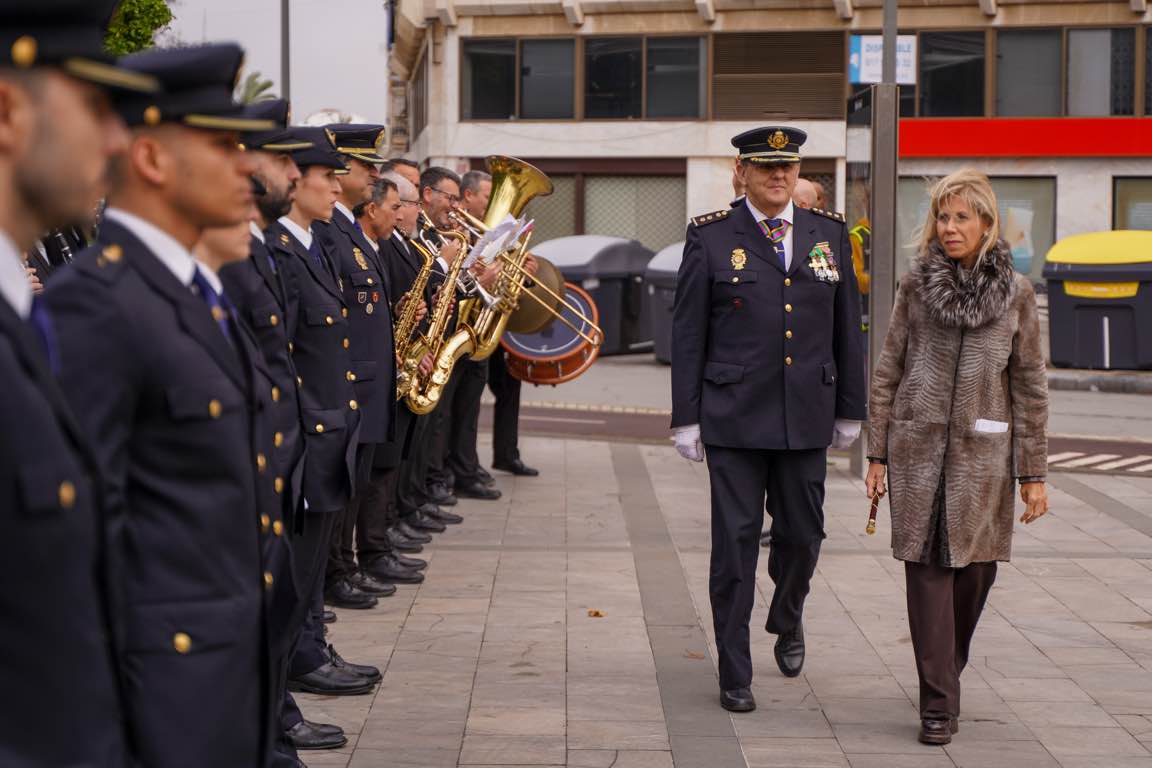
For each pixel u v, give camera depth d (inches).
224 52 104.4
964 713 213.8
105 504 92.8
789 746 197.6
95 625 85.2
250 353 115.8
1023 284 202.7
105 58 82.4
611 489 413.1
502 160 357.7
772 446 215.0
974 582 208.5
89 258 102.2
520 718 207.6
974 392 201.3
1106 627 264.5
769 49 1059.3
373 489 290.2
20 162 79.7
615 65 1082.7
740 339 217.8
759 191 219.5
